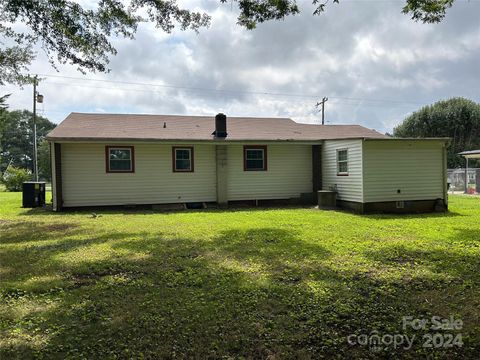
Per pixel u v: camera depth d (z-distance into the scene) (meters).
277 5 7.00
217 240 7.43
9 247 6.89
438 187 12.95
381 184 12.45
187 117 18.23
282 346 3.11
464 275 4.96
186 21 8.18
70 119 15.79
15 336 3.27
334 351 3.04
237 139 14.48
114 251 6.47
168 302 4.02
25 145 68.56
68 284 4.70
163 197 14.52
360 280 4.78
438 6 7.45
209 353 3.00
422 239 7.36
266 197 15.66
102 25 8.05
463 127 40.09
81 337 3.25
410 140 12.42
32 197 14.62
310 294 4.24
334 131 18.55
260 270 5.25
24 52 13.39
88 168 13.64
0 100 15.29
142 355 2.96
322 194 13.88
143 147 14.25
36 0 7.08
